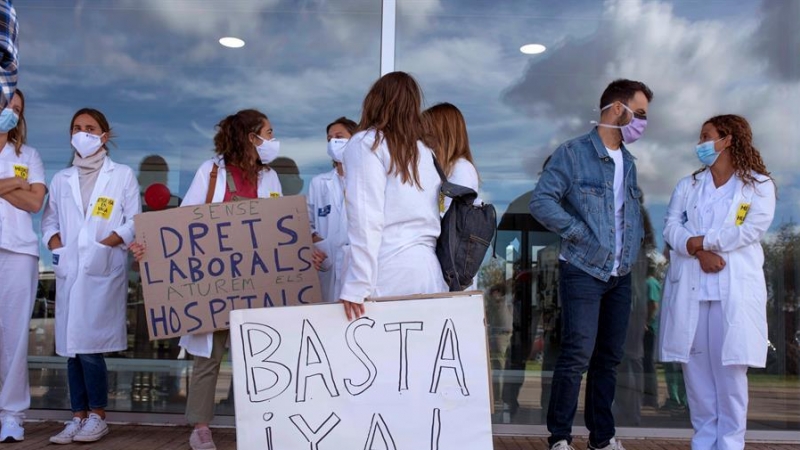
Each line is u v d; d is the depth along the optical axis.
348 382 3.00
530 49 5.25
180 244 4.17
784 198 5.12
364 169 3.05
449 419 3.00
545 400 5.10
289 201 4.21
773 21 5.18
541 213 4.22
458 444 2.99
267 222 4.20
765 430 4.99
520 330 5.15
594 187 4.20
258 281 4.18
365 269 2.98
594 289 4.16
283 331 3.02
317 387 3.00
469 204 3.24
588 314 4.14
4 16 2.11
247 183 4.46
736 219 4.14
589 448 4.42
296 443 2.97
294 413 2.98
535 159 5.23
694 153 5.21
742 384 4.15
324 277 4.57
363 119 3.22
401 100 3.17
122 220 4.74
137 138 5.40
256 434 2.96
